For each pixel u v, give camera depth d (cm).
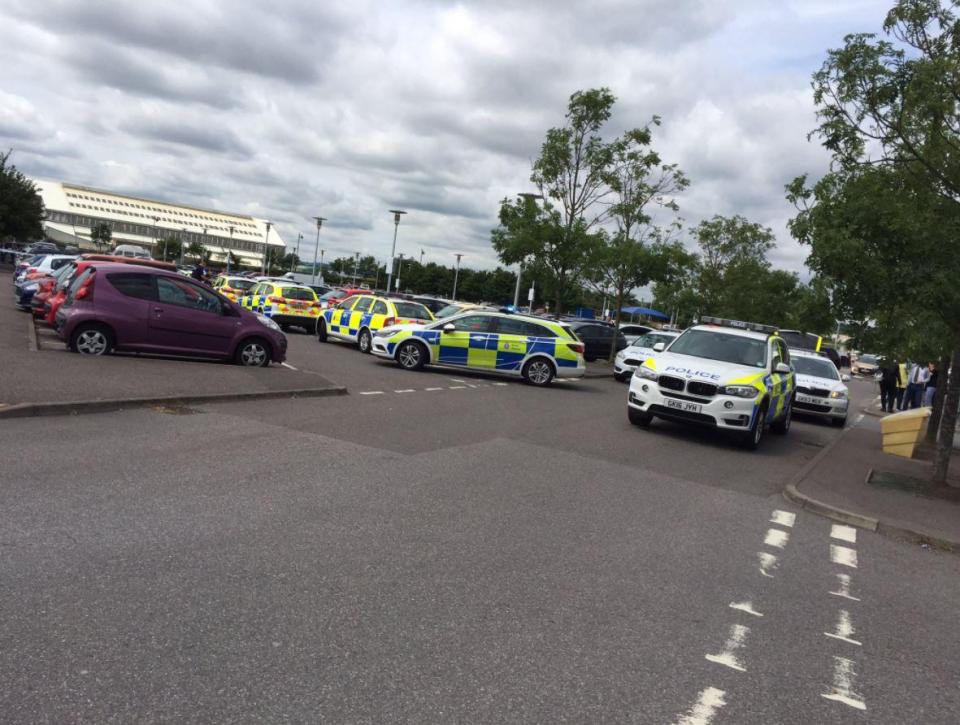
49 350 1253
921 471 1096
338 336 2242
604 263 2530
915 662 424
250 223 18000
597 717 324
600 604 454
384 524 564
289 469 702
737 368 1199
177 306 1328
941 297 801
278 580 439
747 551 606
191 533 503
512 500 676
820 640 440
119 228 15350
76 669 323
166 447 744
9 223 5497
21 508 521
